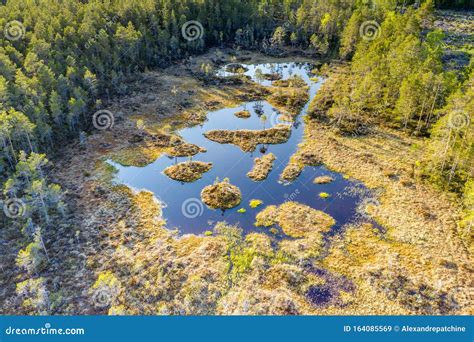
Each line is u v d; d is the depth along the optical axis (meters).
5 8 118.94
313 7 146.50
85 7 127.25
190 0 146.12
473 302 49.88
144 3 135.00
